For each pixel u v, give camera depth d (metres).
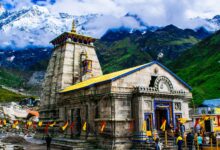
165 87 44.75
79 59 64.62
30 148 45.91
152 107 42.50
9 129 90.31
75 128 50.81
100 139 43.00
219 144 34.31
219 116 61.78
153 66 46.16
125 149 40.44
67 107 53.81
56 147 47.34
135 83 43.56
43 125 63.50
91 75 62.19
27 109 137.62
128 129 41.59
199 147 34.34
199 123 42.44
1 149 42.06
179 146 32.00
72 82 62.06
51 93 63.28
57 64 64.94
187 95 49.19
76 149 41.72
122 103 41.94
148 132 39.91
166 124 43.94
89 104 45.91
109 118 41.22
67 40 64.50
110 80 41.28
